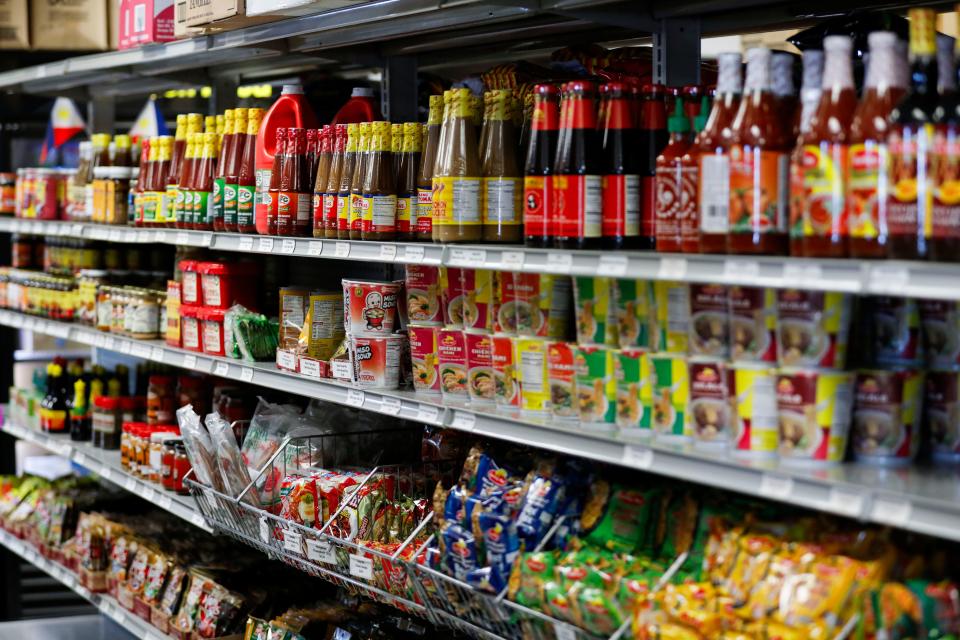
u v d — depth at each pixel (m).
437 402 2.88
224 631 3.80
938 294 1.72
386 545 2.94
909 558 1.95
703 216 2.14
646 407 2.35
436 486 3.04
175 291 4.29
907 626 1.83
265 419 3.70
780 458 2.08
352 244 3.13
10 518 5.76
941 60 1.86
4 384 6.42
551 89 2.52
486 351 2.79
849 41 1.96
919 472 1.99
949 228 1.78
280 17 3.35
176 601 4.14
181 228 4.13
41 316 5.48
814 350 2.04
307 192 3.51
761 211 2.06
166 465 4.24
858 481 1.91
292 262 4.54
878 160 1.86
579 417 2.48
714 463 2.09
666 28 2.83
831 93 1.95
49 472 6.43
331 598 3.79
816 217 1.94
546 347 2.56
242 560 4.26
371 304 3.19
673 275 2.13
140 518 4.96
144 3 4.14
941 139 1.79
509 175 2.73
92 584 4.77
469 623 2.63
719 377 2.18
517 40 3.66
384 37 3.47
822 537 2.07
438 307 3.03
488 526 2.53
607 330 2.45
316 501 3.20
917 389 2.07
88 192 5.00
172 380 4.65
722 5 2.70
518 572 2.43
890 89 1.88
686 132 2.28
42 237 5.99
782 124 2.09
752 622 2.00
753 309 2.10
